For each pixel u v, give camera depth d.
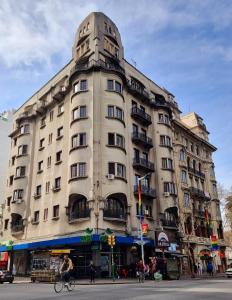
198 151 51.75
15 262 38.19
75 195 31.22
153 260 28.22
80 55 39.06
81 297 11.92
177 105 51.16
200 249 42.38
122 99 36.03
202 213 45.28
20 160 41.19
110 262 29.06
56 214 33.97
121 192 31.27
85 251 30.19
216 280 25.52
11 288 18.09
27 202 38.62
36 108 44.12
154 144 39.97
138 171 35.75
